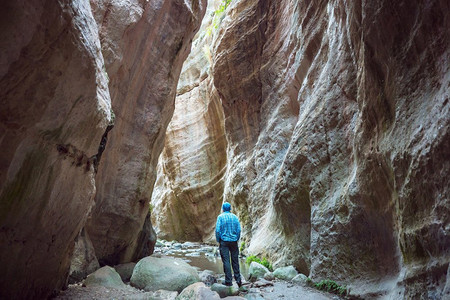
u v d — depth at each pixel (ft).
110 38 21.31
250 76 44.16
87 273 20.61
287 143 35.42
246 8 44.65
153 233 32.86
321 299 17.17
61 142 12.26
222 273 26.32
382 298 14.70
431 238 11.23
